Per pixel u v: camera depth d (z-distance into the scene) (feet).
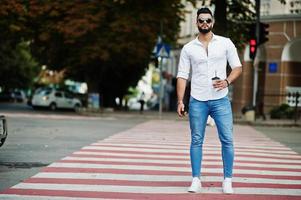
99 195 26.78
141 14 128.26
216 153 46.85
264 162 41.96
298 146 57.26
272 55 126.82
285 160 43.75
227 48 27.78
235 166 39.06
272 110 113.29
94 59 130.72
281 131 80.69
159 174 33.88
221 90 27.55
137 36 128.98
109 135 62.39
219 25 100.94
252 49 92.99
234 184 30.86
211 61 27.55
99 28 128.16
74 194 26.91
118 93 172.35
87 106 139.03
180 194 27.30
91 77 146.61
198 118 27.71
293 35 123.24
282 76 125.49
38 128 70.13
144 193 27.48
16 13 128.06
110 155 42.93
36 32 133.28
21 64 253.65
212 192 27.99
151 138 60.03
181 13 136.36
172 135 65.26
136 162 39.34
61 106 164.76
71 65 137.69
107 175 33.01
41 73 298.56
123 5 128.26
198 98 27.66
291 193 28.53
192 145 28.04
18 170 34.58
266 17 126.62
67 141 53.72
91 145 50.03
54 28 128.16
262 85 130.52
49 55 140.46
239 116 113.70
